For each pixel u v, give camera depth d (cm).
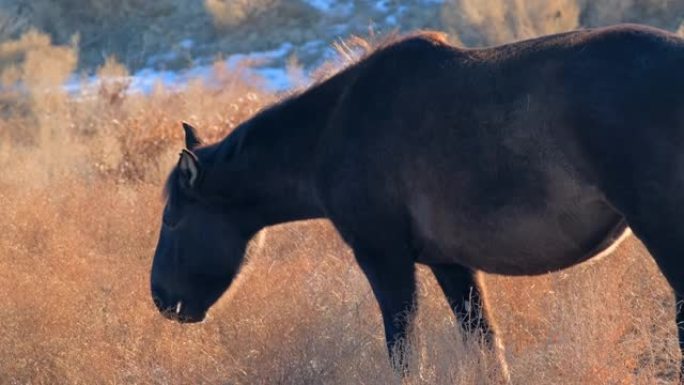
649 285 2689
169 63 9181
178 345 2588
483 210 2095
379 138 2244
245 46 9062
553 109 1980
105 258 3253
